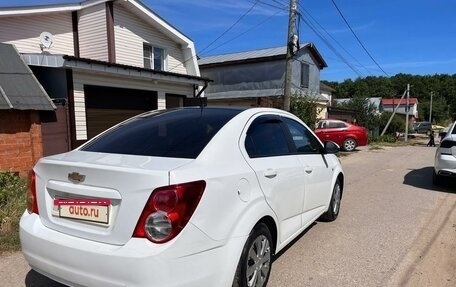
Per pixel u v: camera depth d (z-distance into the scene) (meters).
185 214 2.39
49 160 2.85
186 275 2.40
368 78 69.38
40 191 2.86
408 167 12.23
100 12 13.69
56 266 2.61
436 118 85.38
